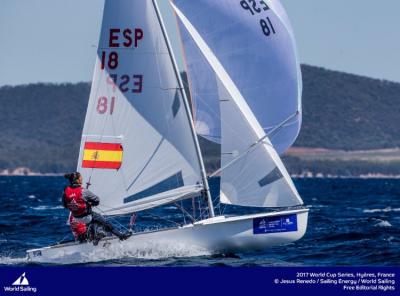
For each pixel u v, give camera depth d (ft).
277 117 195.21
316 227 283.18
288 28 194.90
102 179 191.72
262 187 191.52
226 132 191.72
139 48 191.83
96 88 192.85
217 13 192.24
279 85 194.70
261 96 194.59
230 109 191.21
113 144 192.24
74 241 188.65
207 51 191.01
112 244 188.24
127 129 192.03
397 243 225.35
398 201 528.22
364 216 347.77
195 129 193.36
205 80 192.24
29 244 234.99
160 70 191.52
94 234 185.78
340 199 571.28
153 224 303.48
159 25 191.72
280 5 196.03
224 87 190.80
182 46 192.13
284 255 202.90
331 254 204.74
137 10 191.83
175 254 189.78
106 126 192.44
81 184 186.09
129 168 191.83
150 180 191.83
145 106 191.93
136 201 191.83
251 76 194.08
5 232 271.08
